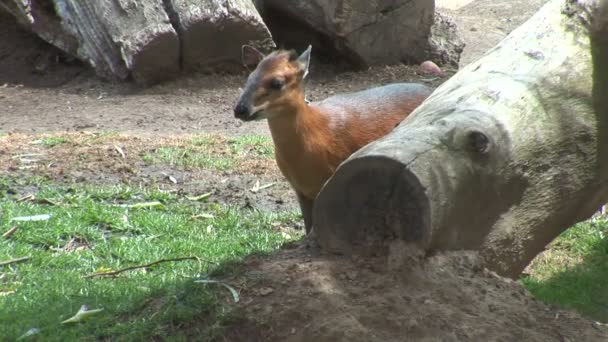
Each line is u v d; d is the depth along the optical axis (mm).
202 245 12258
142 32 23156
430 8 26281
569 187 9297
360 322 7973
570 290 10867
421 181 8148
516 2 36500
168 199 14719
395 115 11664
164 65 23844
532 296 8766
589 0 9750
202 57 24203
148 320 8828
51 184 15375
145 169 16562
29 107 22672
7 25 27109
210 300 8672
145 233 13016
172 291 9211
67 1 24203
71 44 25047
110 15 23500
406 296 8180
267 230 13281
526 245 9164
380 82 25219
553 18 9930
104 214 13430
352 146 11141
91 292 10320
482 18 34719
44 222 13016
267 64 10641
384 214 8500
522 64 9562
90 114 21828
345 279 8461
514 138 8844
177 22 23469
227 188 15617
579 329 8359
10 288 10750
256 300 8477
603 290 10938
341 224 8742
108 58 24141
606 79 9477
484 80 9375
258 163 17156
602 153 9453
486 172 8625
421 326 7895
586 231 12766
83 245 12562
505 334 7930
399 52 26484
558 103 9297
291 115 10680
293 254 9203
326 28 25188
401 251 8398
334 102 11469
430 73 26031
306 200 11461
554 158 9195
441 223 8336
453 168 8391
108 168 16469
